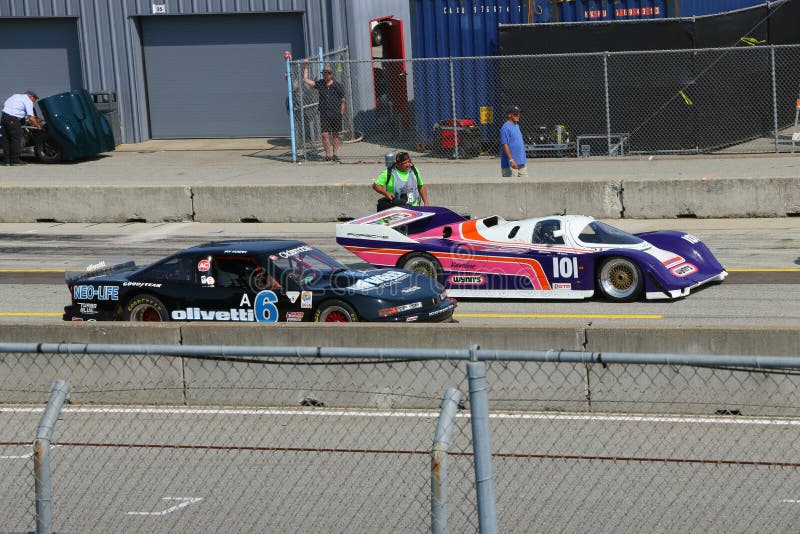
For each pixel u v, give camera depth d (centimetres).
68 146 5594
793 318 2688
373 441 1925
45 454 1299
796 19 5428
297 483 1748
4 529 1619
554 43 5184
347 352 1343
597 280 2939
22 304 3206
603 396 2022
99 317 2750
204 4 6222
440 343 2095
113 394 2214
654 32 5066
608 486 1681
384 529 1569
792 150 4906
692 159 4969
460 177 4725
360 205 4328
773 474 1697
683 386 1984
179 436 1997
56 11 6300
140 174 5272
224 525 1603
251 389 2155
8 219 4606
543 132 5284
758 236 3694
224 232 4228
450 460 1817
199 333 2183
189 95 6425
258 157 5716
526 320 2816
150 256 3809
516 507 1620
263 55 6309
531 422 1978
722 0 5641
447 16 5497
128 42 6300
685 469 1734
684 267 2967
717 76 5100
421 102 5591
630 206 4088
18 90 6519
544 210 4138
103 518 1641
